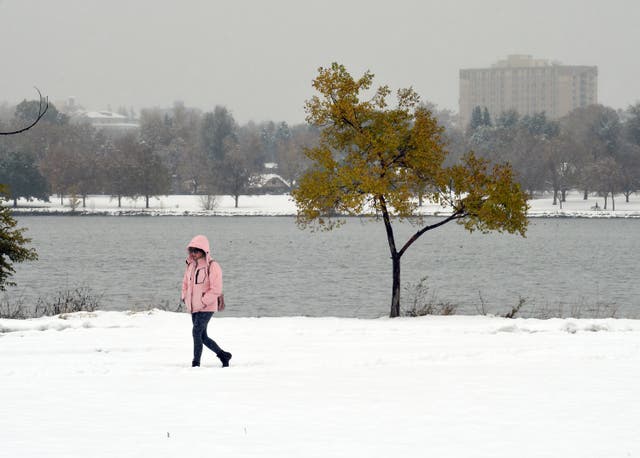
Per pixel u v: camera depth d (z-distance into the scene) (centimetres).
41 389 2650
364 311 10425
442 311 6419
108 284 13962
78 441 2020
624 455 1900
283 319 5122
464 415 2280
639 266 17950
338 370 2997
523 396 2525
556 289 13375
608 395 2536
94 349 3628
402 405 2408
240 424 2186
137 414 2298
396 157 6341
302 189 6128
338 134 6438
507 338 3959
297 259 19662
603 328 4444
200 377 2866
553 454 1906
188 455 1902
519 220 6019
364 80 6284
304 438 2045
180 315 5072
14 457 1884
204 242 3170
